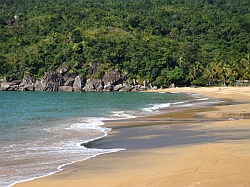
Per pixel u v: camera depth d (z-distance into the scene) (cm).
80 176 1559
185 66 15862
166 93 11612
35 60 16025
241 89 11569
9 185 1463
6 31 19425
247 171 1484
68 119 3809
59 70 15175
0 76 15425
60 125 3306
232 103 6172
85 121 3622
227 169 1525
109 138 2597
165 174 1520
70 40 17712
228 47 18825
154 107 5431
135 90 14500
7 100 7988
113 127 3173
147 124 3353
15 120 3756
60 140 2509
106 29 19288
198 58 16700
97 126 3238
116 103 6594
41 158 1945
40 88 14900
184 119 3722
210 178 1396
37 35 19038
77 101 7438
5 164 1822
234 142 2203
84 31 18950
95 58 16038
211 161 1686
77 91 14600
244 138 2383
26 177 1582
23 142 2423
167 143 2330
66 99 8325
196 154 1880
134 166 1714
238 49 18212
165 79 15138
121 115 4216
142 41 17938
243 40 19825
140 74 15475
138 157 1920
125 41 17575
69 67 15362
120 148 2208
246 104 5641
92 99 8244
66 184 1447
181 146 2183
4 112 4759
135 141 2456
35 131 2925
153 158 1877
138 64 15738
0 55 16575
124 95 10406
